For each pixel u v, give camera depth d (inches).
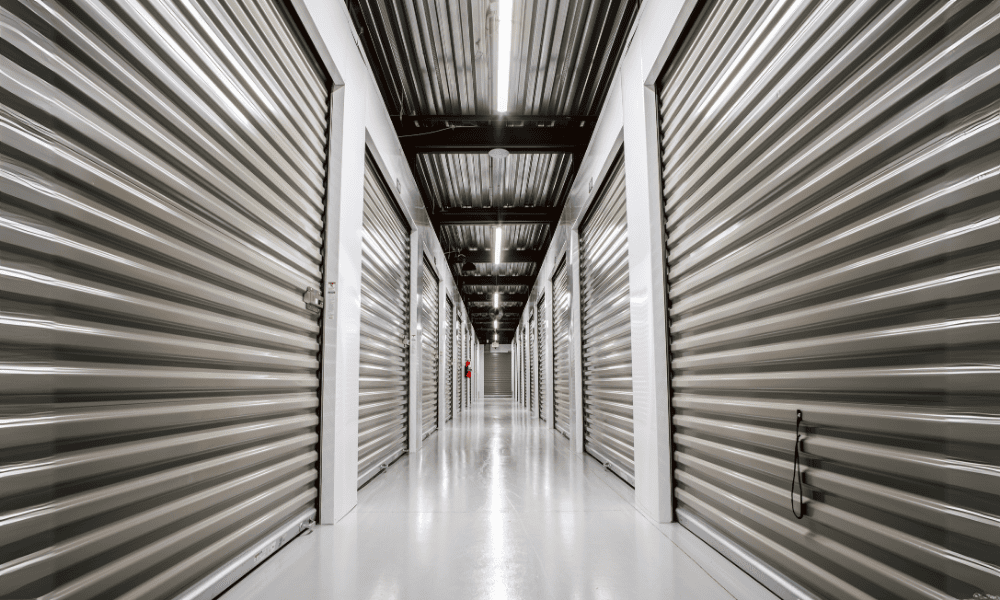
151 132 55.9
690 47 99.8
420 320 243.6
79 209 46.0
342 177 113.2
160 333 57.1
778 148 69.1
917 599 46.2
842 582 56.7
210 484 67.6
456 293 493.7
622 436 157.0
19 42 40.8
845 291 56.7
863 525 53.2
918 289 46.6
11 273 39.3
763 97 73.4
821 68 61.1
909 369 47.6
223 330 69.7
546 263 367.9
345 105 115.7
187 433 62.3
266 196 83.9
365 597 68.7
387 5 138.3
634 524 105.8
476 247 440.1
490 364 1203.9
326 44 104.8
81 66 47.1
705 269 93.0
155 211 56.2
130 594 52.2
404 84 181.6
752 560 76.4
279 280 89.7
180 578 60.9
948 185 44.0
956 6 44.0
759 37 74.3
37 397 42.0
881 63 51.8
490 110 202.2
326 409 107.4
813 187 61.7
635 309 124.0
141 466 54.2
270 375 85.4
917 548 46.3
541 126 220.1
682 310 104.2
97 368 47.9
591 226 212.4
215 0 69.5
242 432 74.4
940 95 45.1
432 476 163.8
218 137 69.6
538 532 99.8
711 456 92.0
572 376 240.4
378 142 148.6
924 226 46.7
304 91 101.7
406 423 226.8
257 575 76.7
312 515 104.7
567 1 136.6
